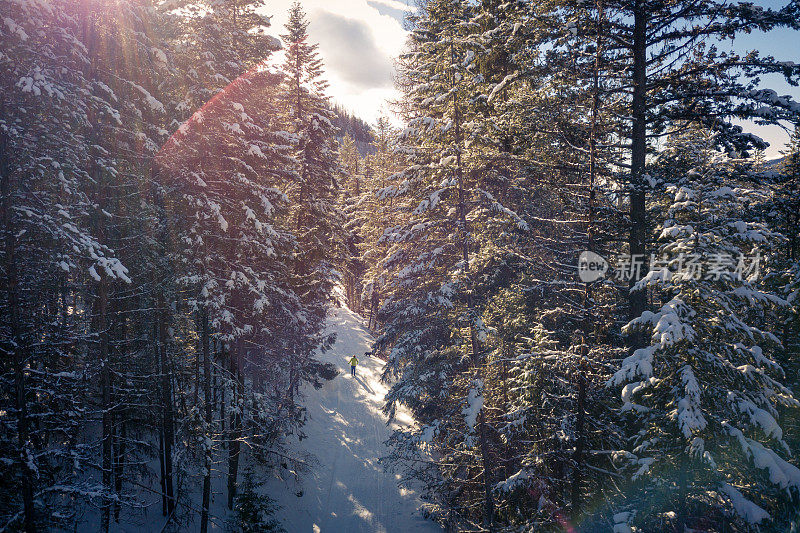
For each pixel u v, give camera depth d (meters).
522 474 10.15
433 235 14.07
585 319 10.61
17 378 8.63
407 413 25.88
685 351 7.99
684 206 8.23
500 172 14.64
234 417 15.93
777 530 6.67
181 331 14.13
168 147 12.73
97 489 9.82
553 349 10.78
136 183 12.40
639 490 8.18
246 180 14.02
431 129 12.02
